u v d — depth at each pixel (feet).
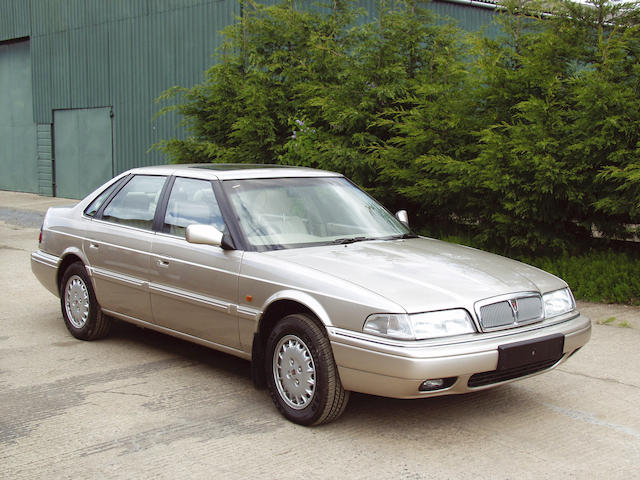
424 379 12.64
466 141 29.81
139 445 13.41
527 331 13.98
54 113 71.56
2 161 79.51
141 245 18.28
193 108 39.27
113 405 15.55
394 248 16.35
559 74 27.96
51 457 12.87
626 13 27.81
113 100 64.64
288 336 14.53
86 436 13.83
